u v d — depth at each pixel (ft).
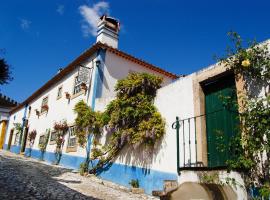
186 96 23.91
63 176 30.30
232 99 19.93
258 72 17.76
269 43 17.79
